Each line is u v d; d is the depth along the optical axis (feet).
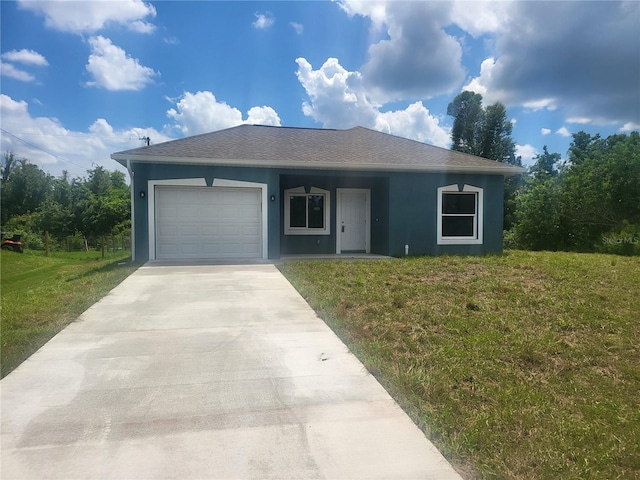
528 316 18.56
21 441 8.66
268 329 16.67
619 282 26.00
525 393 11.39
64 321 17.62
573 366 13.48
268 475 7.65
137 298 21.99
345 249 47.70
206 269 32.27
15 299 22.56
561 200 70.59
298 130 52.01
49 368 12.60
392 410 10.22
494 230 45.50
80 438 8.79
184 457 8.16
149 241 37.63
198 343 14.94
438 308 19.70
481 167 43.73
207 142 42.55
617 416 10.37
